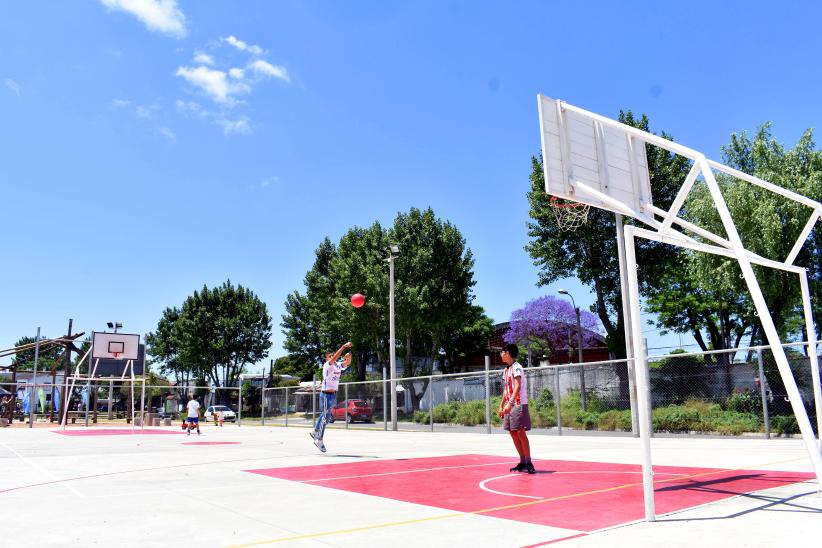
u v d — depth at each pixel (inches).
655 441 658.2
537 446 591.5
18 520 224.2
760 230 914.7
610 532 194.9
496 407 974.4
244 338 2468.0
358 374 2047.2
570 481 320.5
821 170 953.5
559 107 324.8
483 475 354.0
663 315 1401.3
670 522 209.3
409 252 1686.8
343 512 237.8
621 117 1352.1
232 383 2471.7
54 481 339.0
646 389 221.5
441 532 199.2
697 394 793.6
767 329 247.4
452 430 998.4
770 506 235.5
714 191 261.6
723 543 177.2
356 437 824.3
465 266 1738.4
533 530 200.1
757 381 739.4
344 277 1728.6
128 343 1428.4
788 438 636.1
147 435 924.0
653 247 1369.3
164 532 202.2
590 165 330.0
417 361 1870.1
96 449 590.6
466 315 1768.0
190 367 2522.1
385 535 195.2
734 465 381.4
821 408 317.4
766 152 984.9
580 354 1683.1
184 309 2495.1
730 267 937.5
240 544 183.9
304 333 2402.8
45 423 1542.8
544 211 1352.1
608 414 817.5
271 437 839.1
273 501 265.4
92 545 184.7
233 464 427.2
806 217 905.5
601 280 1432.1
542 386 992.2
